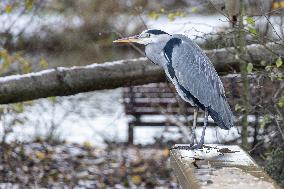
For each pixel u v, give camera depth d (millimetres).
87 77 11320
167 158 15930
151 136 18953
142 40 7902
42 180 14688
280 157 10000
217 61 10984
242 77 10609
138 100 18016
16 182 14531
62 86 11344
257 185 4582
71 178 14953
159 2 29359
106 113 22516
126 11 26375
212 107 7234
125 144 18031
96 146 17844
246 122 10727
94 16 27688
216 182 4723
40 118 19688
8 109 15188
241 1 10047
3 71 14773
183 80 7461
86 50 27750
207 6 11953
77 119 21000
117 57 26344
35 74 11320
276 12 10305
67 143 17969
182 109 13602
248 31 9281
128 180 14945
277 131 10484
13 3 16938
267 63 10453
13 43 18641
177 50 7590
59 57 27344
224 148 6652
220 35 10703
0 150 15758
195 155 6227
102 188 14320
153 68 11258
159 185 14531
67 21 27875
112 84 11477
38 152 16516
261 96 10672
